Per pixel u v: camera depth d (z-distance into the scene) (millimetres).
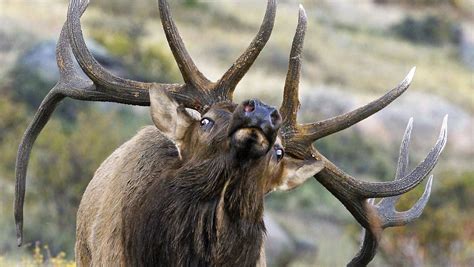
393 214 16016
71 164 43438
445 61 123812
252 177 13008
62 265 23109
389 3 143875
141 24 87750
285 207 60094
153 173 13945
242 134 12289
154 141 14516
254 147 12359
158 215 13391
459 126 84500
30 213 40812
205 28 103312
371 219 15742
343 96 85500
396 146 77188
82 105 54938
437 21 133500
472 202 54938
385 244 41719
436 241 42406
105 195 14891
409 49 124562
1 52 66625
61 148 43625
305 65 100312
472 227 43344
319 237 53875
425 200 16281
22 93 56062
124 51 68312
